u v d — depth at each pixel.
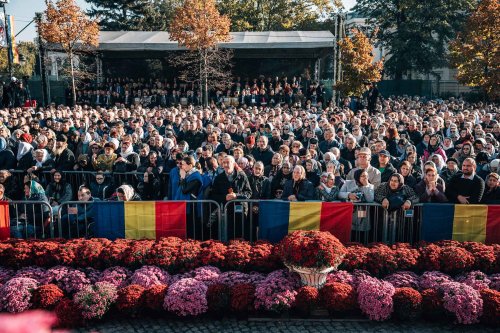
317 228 7.43
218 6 50.31
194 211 7.68
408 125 13.65
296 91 31.58
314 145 10.95
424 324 5.82
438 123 13.69
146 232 7.59
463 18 43.53
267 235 7.52
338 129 13.41
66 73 31.09
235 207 7.63
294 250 5.92
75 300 5.77
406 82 42.06
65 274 6.40
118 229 7.59
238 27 50.00
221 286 5.98
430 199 7.70
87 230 7.70
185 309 5.78
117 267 6.59
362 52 27.47
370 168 8.13
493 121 15.94
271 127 13.48
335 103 28.84
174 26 29.91
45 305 5.79
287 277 6.26
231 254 6.74
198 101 31.25
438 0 42.84
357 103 27.78
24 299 5.84
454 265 6.51
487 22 26.72
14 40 30.59
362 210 7.45
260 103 30.16
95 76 34.75
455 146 11.73
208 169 8.55
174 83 33.56
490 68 27.08
